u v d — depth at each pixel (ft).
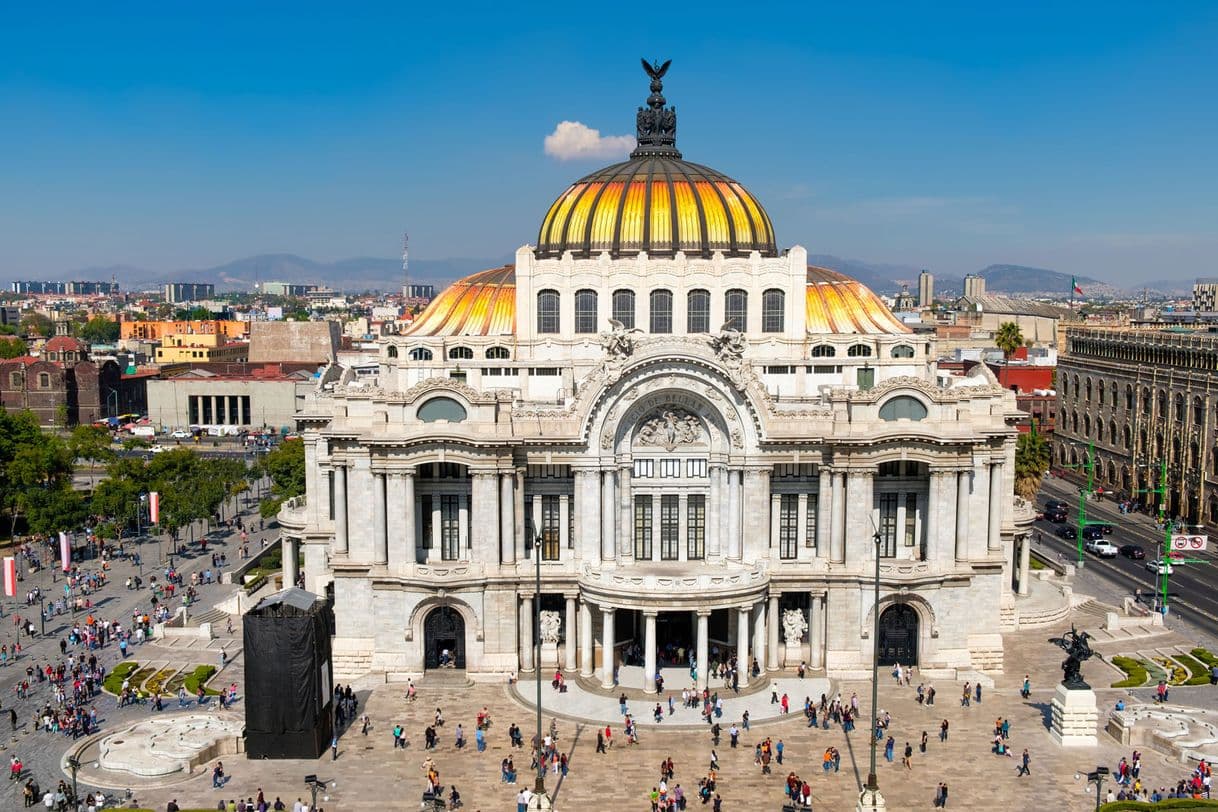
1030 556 483.92
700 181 418.92
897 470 350.02
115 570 490.49
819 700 326.03
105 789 269.85
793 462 340.39
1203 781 268.21
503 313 417.90
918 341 407.85
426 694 331.57
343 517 346.74
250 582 442.91
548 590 342.85
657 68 459.32
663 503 349.41
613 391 336.29
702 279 394.73
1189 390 585.63
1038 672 353.31
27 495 509.76
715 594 325.62
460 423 334.03
